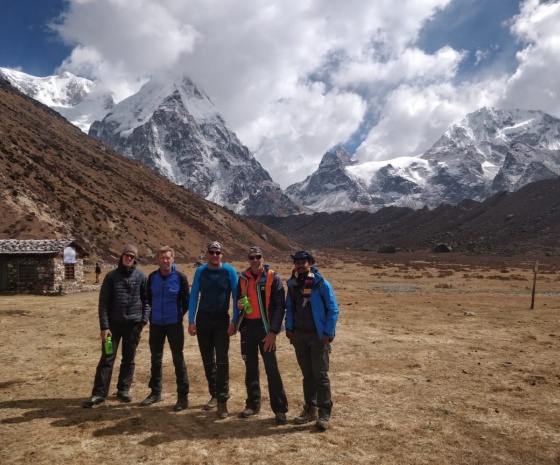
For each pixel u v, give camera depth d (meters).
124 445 5.03
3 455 4.75
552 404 6.55
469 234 185.00
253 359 6.18
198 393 7.18
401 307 19.31
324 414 5.68
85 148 140.12
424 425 5.70
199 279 6.32
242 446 5.03
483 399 6.79
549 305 20.42
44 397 6.79
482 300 22.78
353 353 10.08
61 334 12.52
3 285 28.69
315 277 5.96
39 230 53.84
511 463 4.63
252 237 155.62
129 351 6.88
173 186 168.88
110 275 6.73
